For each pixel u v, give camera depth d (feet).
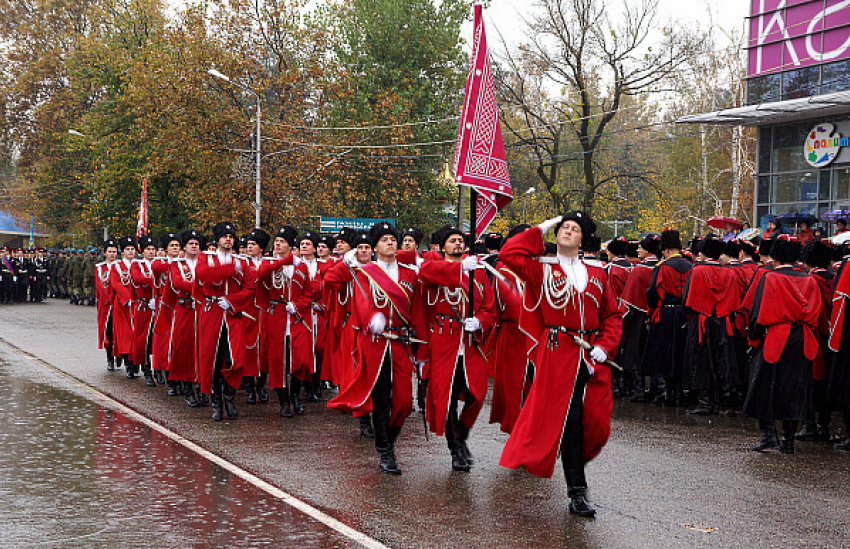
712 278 35.35
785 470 25.04
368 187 130.21
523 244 20.49
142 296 41.75
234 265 33.32
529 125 132.87
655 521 19.56
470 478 23.89
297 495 21.70
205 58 111.75
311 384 38.58
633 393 40.65
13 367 47.60
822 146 78.64
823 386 30.50
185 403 36.81
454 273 24.82
